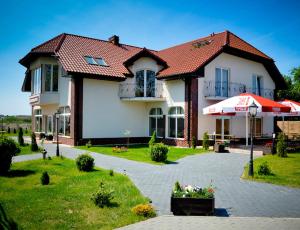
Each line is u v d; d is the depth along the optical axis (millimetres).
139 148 19547
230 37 24109
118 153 16922
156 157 14086
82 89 20750
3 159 11391
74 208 7203
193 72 19719
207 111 18281
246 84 23922
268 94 25859
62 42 23156
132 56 22688
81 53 22500
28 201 7719
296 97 38125
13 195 8367
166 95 22547
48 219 6480
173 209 6863
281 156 15734
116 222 6297
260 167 11203
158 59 23219
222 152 17594
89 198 7973
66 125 22250
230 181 10164
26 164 13391
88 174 11086
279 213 6957
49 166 12875
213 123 21453
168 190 8953
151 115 24141
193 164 13469
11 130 42344
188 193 7000
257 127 24688
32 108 29094
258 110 15938
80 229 5949
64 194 8367
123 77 21797
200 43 24672
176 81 21656
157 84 23219
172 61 24219
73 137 20547
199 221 6406
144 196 8289
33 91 25672
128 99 22562
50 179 10414
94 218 6547
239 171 11875
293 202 7820
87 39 25562
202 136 20750
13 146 11984
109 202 7543
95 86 21406
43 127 26500
